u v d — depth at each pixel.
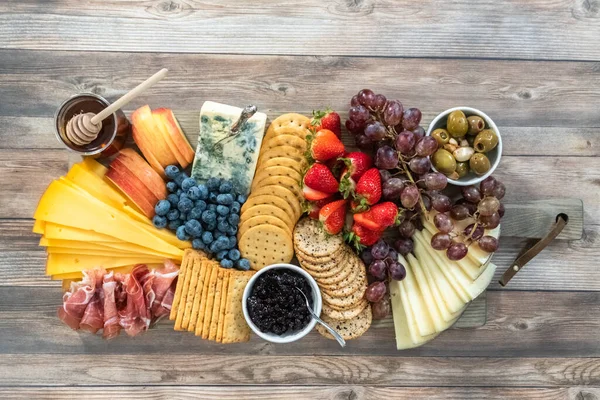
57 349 1.69
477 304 1.64
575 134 1.72
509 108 1.72
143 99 1.68
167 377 1.70
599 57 1.74
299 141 1.55
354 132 1.55
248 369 1.71
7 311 1.68
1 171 1.67
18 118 1.67
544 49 1.74
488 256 1.54
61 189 1.52
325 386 1.72
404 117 1.46
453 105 1.71
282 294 1.45
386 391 1.72
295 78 1.70
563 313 1.72
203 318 1.52
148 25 1.70
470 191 1.51
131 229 1.52
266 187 1.53
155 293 1.54
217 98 1.69
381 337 1.71
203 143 1.55
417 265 1.59
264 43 1.71
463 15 1.73
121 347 1.70
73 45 1.69
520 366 1.73
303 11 1.71
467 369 1.73
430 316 1.57
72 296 1.54
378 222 1.41
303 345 1.71
